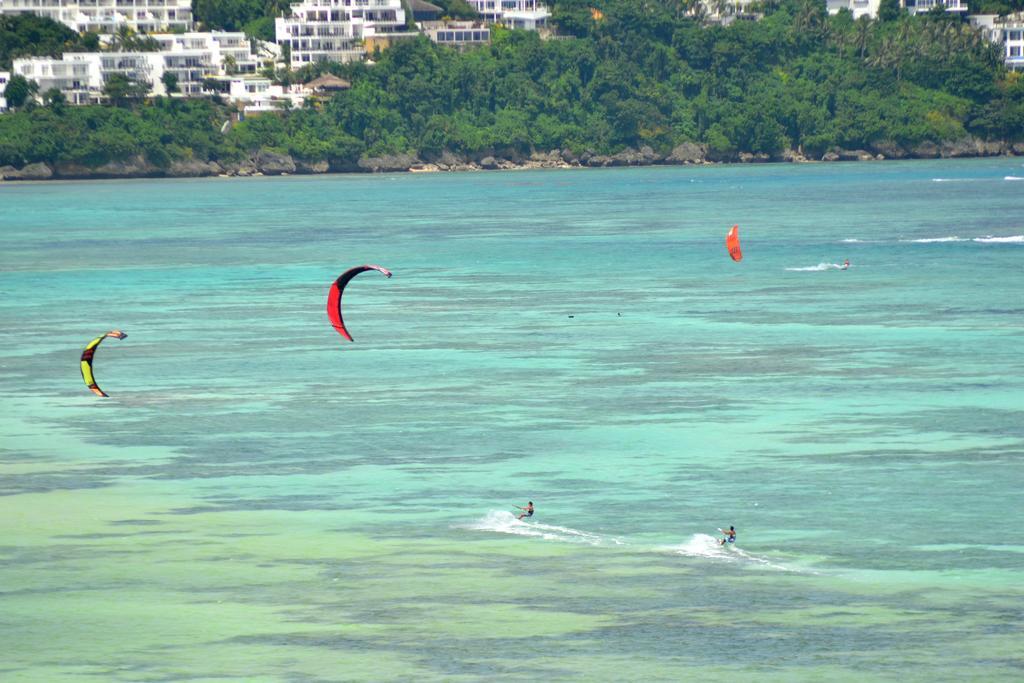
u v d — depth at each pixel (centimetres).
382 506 16812
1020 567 14462
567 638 12862
